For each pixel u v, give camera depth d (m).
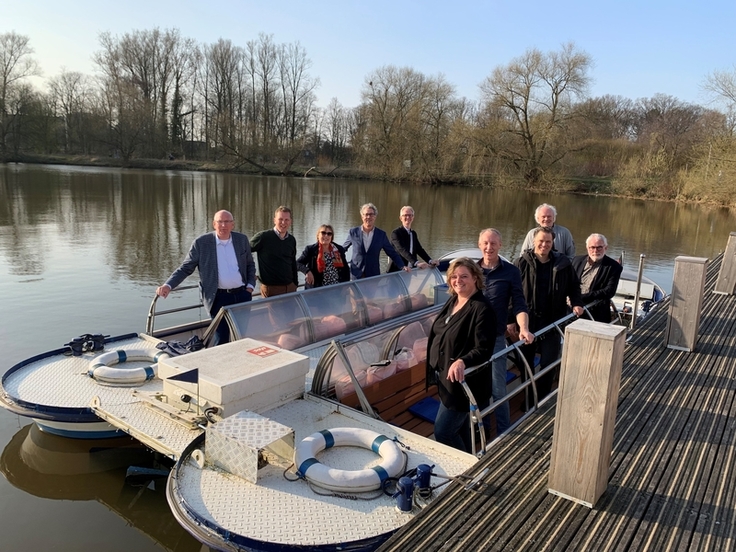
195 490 3.23
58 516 3.95
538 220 5.83
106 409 4.30
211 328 5.02
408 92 44.53
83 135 50.81
